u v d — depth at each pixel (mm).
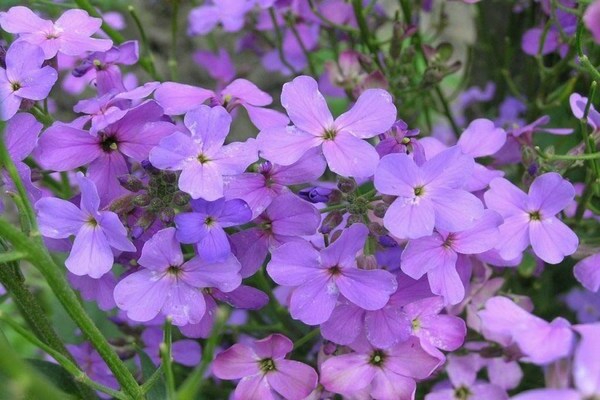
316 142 236
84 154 240
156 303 235
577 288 320
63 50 252
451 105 421
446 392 270
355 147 233
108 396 292
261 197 238
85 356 287
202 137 232
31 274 360
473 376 271
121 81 269
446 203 230
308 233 240
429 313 248
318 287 235
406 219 229
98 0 344
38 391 194
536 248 246
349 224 240
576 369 196
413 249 236
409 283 242
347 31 337
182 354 288
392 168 229
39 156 239
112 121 235
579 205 287
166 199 236
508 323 217
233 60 447
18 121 241
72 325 317
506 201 247
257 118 253
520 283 328
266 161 252
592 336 200
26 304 251
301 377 244
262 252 242
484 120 264
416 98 341
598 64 318
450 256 240
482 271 267
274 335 243
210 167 230
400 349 245
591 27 221
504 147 282
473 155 261
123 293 234
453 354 275
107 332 315
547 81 322
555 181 244
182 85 252
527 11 359
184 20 448
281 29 357
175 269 236
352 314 240
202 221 228
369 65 309
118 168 241
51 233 235
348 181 241
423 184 231
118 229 229
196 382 209
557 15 315
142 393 234
